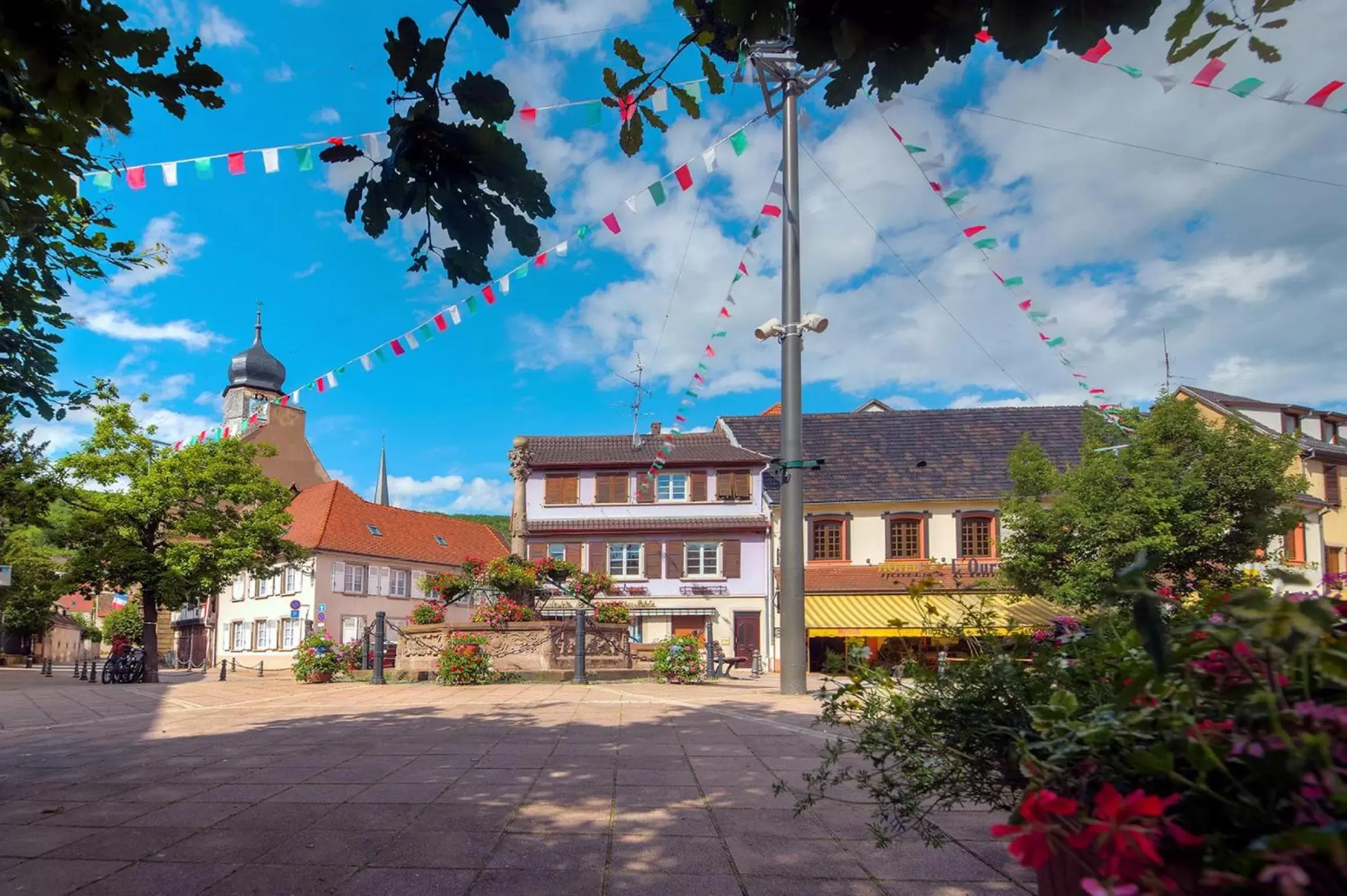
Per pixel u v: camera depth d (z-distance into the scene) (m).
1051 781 2.10
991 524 33.56
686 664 17.77
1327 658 1.68
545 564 20.72
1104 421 23.14
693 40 2.63
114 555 30.20
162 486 30.95
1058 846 1.86
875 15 2.13
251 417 12.82
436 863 4.57
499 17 2.23
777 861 4.57
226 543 31.84
